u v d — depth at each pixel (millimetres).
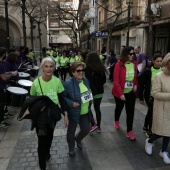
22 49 10883
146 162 3963
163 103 3701
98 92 4859
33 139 4820
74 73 3807
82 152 4285
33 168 3770
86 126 4074
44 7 29641
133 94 4727
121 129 5363
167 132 3740
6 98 5676
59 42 79375
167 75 3672
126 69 4629
